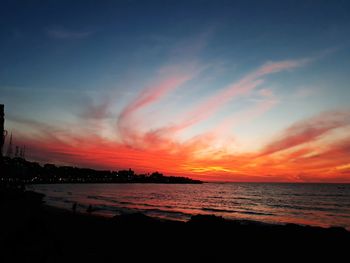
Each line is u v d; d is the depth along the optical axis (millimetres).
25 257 11195
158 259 13797
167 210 51125
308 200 83000
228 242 17359
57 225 22156
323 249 15812
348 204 69375
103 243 16375
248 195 110125
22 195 46781
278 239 17688
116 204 61594
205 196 104000
